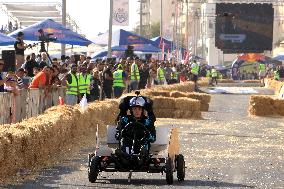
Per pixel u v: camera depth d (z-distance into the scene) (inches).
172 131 1098.1
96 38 3651.6
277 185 1117.7
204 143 1819.6
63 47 2965.1
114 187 1045.2
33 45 2278.5
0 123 1514.5
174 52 6875.0
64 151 1481.3
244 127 2409.0
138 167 1072.2
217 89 5438.0
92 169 1079.0
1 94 1519.4
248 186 1094.4
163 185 1074.7
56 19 4003.4
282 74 6471.5
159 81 4089.6
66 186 1050.7
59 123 1459.2
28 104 1788.9
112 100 2224.4
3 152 1081.4
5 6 3865.7
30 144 1225.4
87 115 1798.7
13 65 1882.4
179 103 2783.0
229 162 1421.0
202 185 1091.3
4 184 1056.8
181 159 1128.8
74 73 2294.5
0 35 2164.1
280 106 3048.7
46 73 1973.4
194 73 5300.2
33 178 1124.5
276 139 1979.6
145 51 4072.3
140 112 1117.7
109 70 2815.0
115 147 1163.3
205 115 3024.1
